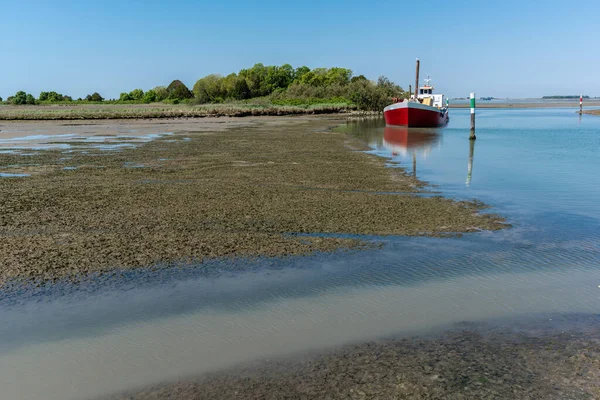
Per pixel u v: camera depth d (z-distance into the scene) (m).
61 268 6.00
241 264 6.18
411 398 3.41
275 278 5.75
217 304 5.06
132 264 6.15
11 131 32.28
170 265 6.12
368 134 28.97
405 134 29.23
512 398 3.40
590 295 5.28
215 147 20.59
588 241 7.24
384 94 69.19
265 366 3.88
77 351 4.15
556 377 3.66
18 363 3.96
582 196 10.52
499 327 4.54
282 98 92.00
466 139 25.64
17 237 7.23
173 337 4.38
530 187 11.60
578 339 4.28
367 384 3.58
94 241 7.06
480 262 6.30
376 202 9.77
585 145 22.08
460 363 3.88
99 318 4.76
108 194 10.44
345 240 7.16
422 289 5.44
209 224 7.99
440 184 11.97
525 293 5.34
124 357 4.04
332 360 3.95
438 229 7.82
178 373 3.79
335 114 64.38
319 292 5.36
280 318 4.75
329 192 10.78
